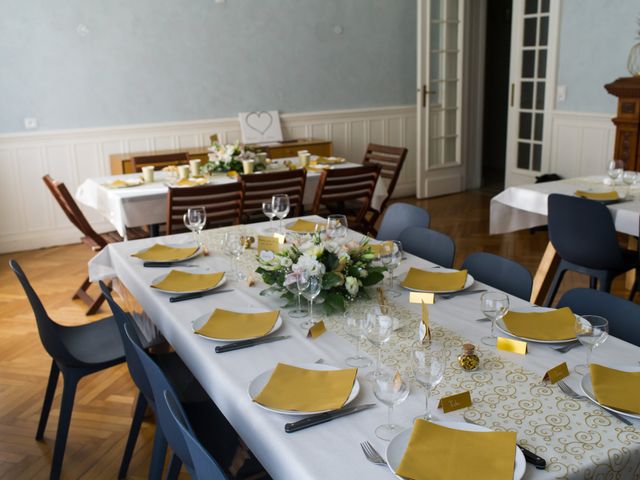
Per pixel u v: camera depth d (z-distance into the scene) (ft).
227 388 5.84
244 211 14.97
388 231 11.52
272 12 21.84
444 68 24.27
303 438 4.90
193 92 21.08
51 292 15.64
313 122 23.50
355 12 23.43
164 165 18.65
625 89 17.25
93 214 20.31
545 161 21.95
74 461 8.84
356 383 5.61
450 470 4.36
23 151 18.98
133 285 9.12
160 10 20.03
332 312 7.27
